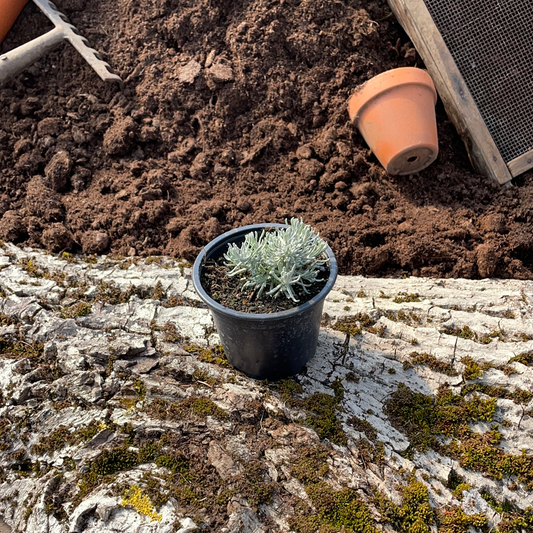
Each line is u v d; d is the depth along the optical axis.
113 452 0.32
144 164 0.51
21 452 0.33
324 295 0.32
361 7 0.55
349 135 0.51
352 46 0.53
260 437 0.33
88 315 0.39
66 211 0.48
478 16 0.49
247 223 0.47
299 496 0.30
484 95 0.51
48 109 0.53
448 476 0.32
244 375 0.36
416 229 0.46
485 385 0.36
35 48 0.53
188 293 0.41
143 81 0.53
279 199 0.49
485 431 0.34
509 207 0.49
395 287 0.42
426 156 0.49
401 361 0.37
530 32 0.49
